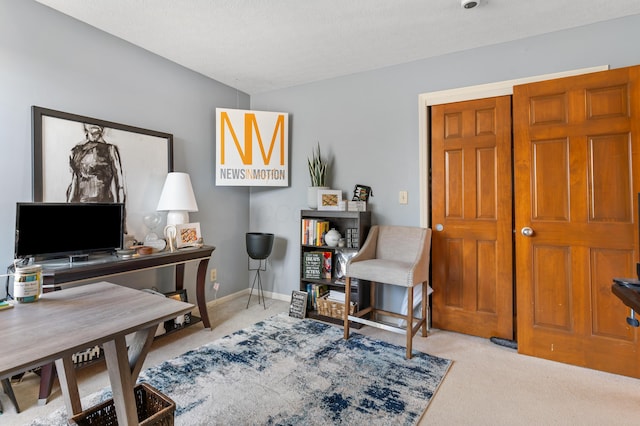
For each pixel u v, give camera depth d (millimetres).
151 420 1259
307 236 3238
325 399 1825
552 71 2469
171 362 2229
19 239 1958
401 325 3006
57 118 2264
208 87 3428
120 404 1181
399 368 2178
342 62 3037
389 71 3100
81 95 2402
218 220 3572
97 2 2146
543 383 2018
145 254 2441
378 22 2355
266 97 3857
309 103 3568
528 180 2398
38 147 2166
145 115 2836
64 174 2297
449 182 2840
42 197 2186
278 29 2461
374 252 2949
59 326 1095
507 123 2615
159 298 1407
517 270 2445
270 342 2562
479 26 2396
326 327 2889
